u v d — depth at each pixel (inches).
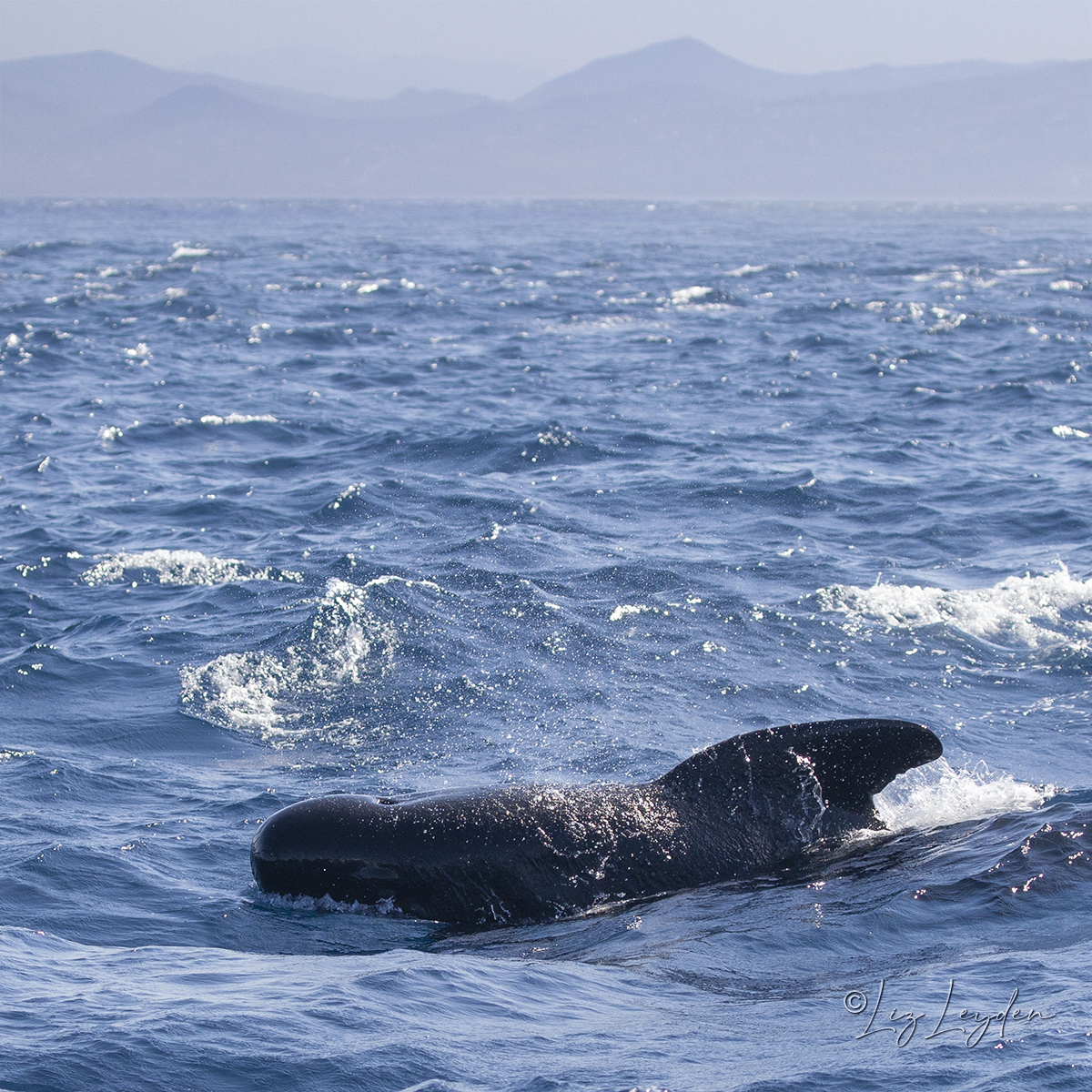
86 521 1764.3
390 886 725.9
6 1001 520.7
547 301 4980.3
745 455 2186.3
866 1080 439.2
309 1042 475.8
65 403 2753.4
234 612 1353.3
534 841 727.7
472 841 725.3
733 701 1111.6
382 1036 484.4
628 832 740.7
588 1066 459.8
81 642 1275.8
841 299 4894.2
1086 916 641.6
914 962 597.3
